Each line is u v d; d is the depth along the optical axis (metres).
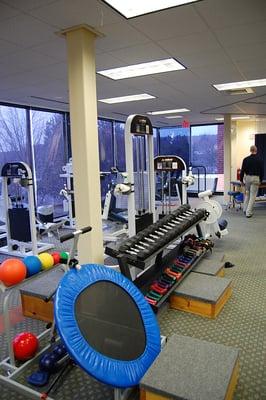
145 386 1.79
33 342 2.42
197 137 12.55
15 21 2.93
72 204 7.08
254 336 2.74
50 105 7.25
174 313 3.16
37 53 3.79
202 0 2.62
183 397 1.70
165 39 3.44
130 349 2.00
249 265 4.45
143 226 4.04
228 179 9.63
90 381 2.24
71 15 2.83
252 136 11.30
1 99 6.50
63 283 1.99
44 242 5.99
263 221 7.32
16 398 2.11
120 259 2.80
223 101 7.37
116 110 8.54
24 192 5.93
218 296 3.07
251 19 2.98
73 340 1.76
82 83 3.19
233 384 1.96
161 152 13.27
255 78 5.21
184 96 6.70
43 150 7.72
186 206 4.43
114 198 5.70
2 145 6.80
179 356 2.01
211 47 3.71
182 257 3.93
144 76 4.96
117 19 2.93
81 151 3.27
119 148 10.71
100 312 2.05
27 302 3.13
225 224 5.64
